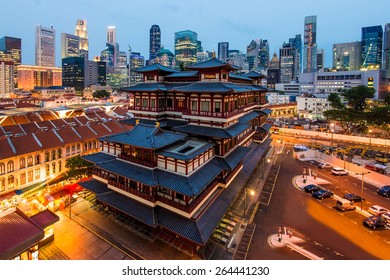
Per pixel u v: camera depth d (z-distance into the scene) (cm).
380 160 8262
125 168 4162
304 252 3891
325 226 4622
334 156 8738
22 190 5394
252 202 5447
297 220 4794
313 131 12619
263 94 8469
